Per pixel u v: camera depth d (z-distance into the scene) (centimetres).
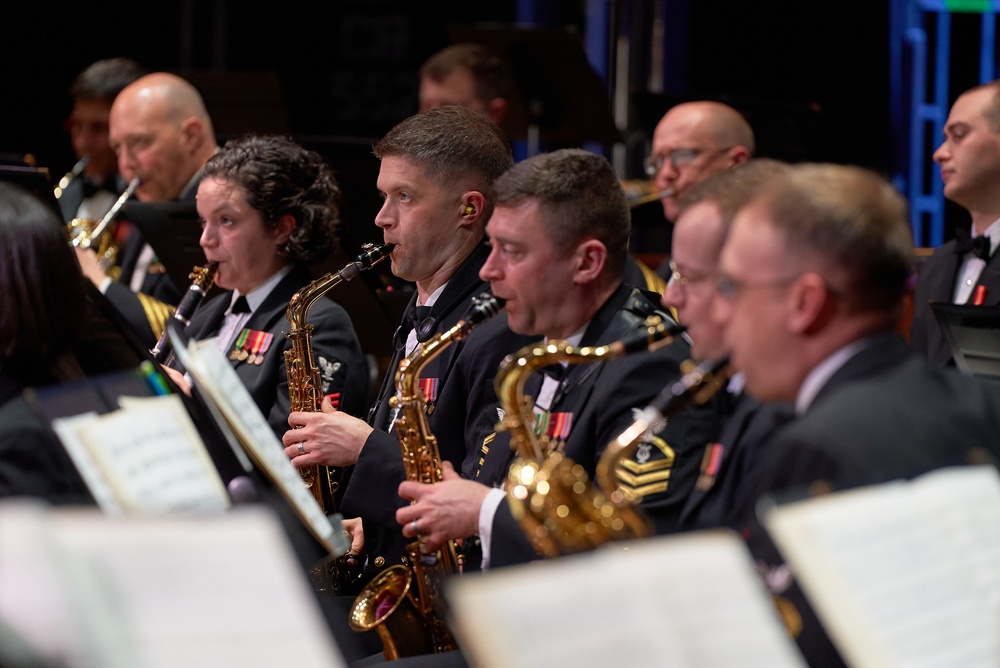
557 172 694
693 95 1309
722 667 378
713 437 651
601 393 665
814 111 1248
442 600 725
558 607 370
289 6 2003
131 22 1939
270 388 895
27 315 569
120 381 554
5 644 364
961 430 484
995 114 981
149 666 368
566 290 695
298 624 387
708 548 399
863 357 498
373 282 1003
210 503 526
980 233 1019
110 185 1455
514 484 606
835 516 408
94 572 373
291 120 2033
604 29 1827
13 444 535
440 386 813
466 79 1434
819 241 493
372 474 771
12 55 1869
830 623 396
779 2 1659
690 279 590
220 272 929
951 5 1641
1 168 971
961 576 412
